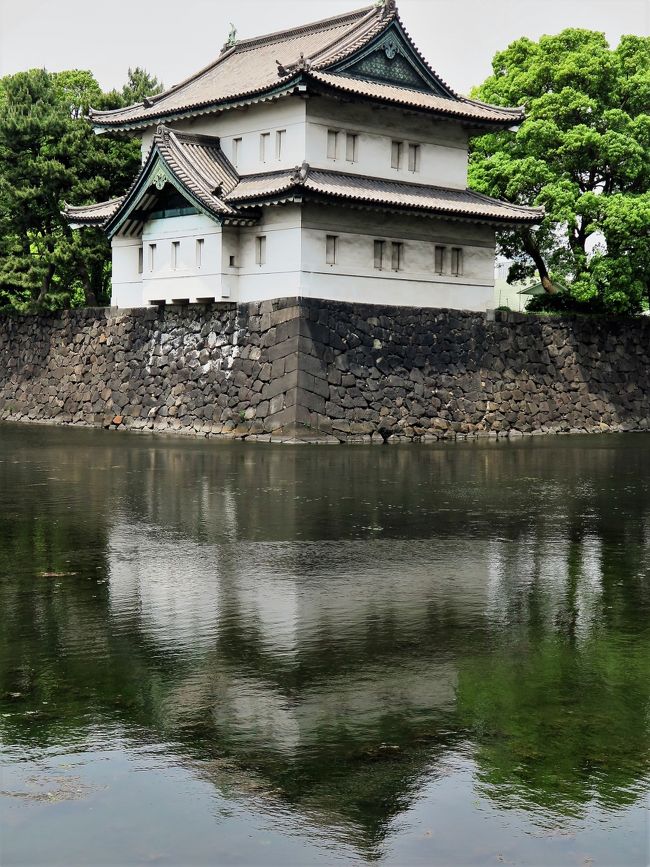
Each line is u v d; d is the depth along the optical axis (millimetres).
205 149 41219
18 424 45719
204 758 9258
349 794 8664
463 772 9023
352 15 42750
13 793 8672
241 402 38250
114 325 44219
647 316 48750
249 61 44875
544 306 49594
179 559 16766
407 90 41344
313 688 10859
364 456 32438
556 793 8688
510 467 29938
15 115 47375
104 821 8273
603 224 44719
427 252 41062
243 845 7953
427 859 7801
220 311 39719
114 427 42812
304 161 37656
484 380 41594
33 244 51906
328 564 16500
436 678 11172
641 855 7863
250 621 13219
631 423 46219
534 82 47625
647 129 46281
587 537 18922
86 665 11516
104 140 48281
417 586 15102
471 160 49656
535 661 11750
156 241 41438
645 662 11734
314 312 37031
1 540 18266
